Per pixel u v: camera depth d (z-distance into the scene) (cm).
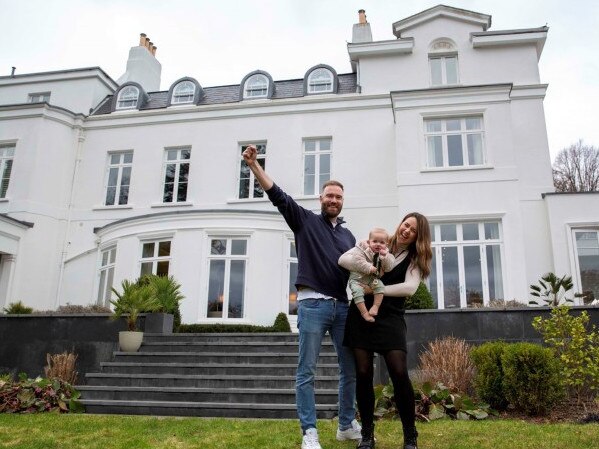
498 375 617
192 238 1330
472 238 1301
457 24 1620
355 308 378
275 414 620
